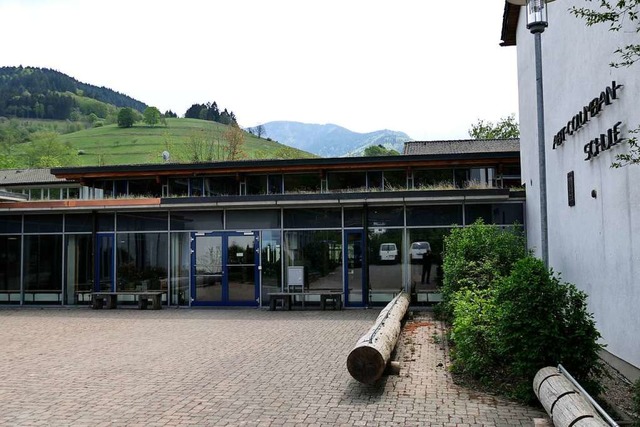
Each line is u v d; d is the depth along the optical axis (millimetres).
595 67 9500
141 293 17969
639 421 5859
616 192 8688
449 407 6875
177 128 119812
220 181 22500
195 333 12883
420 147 29969
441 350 10406
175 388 7945
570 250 11344
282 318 15328
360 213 17781
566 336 6895
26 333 13227
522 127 16969
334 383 8125
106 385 8172
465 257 12938
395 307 12242
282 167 21578
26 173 43625
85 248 19188
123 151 101438
